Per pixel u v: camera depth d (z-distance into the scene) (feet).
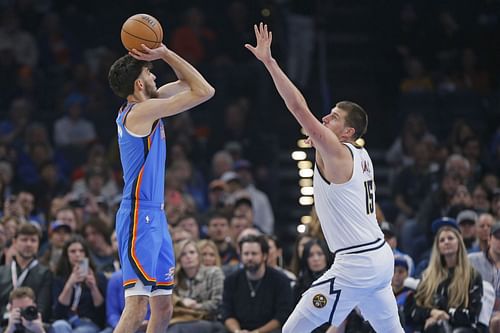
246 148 91.15
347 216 41.73
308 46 97.76
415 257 68.80
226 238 67.36
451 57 100.78
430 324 53.62
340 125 43.29
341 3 104.94
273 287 57.41
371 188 42.65
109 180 81.35
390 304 42.73
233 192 79.10
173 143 89.40
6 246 61.57
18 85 97.09
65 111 93.61
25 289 54.19
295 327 42.45
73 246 57.93
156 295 42.16
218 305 58.75
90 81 96.73
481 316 53.78
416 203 80.64
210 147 91.81
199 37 100.37
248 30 99.91
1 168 82.07
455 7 105.29
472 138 84.79
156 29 40.96
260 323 57.36
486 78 100.01
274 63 40.42
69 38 102.99
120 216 41.45
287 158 95.40
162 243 41.93
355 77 101.04
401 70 100.12
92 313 57.93
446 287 54.65
